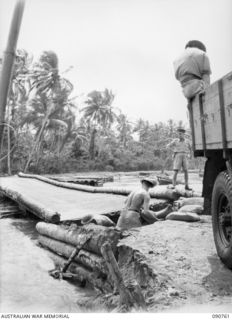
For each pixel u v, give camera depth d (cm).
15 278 459
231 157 328
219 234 378
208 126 374
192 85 416
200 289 315
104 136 5228
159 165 5609
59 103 3366
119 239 470
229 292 309
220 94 322
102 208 760
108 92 4962
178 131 1037
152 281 344
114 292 359
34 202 812
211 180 426
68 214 694
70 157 4472
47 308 361
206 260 388
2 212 989
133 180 2477
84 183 1639
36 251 597
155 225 556
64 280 469
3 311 349
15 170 3147
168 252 415
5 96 156
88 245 466
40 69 3362
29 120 3284
